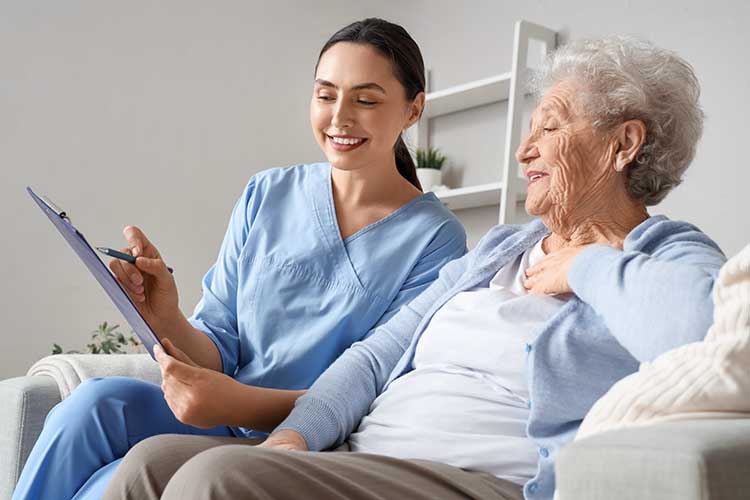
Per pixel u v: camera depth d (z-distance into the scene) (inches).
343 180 70.9
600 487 28.3
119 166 133.0
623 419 33.3
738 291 33.6
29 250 124.8
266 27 149.6
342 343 68.0
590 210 50.9
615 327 41.0
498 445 46.2
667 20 121.3
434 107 147.0
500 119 142.3
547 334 46.9
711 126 115.3
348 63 67.6
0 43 125.5
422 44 156.3
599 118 50.1
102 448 54.5
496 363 48.9
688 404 32.2
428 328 54.0
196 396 52.3
